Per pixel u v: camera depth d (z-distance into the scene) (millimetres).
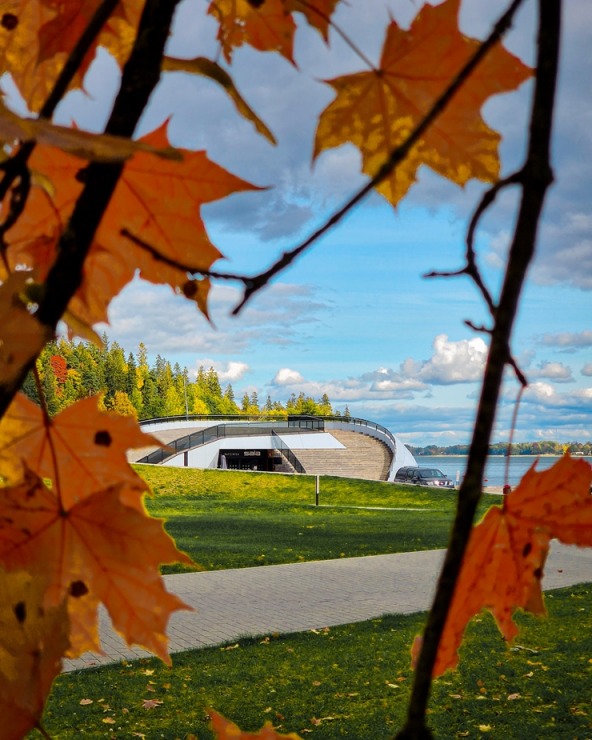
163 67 605
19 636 473
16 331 445
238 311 522
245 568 13781
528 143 402
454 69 666
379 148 699
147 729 6043
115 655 7941
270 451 49500
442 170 691
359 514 25500
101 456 625
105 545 544
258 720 6309
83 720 6215
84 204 533
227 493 32656
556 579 12953
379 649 8477
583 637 8883
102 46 751
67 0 719
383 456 51250
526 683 7246
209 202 674
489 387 363
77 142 366
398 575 13109
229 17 747
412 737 329
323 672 7629
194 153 656
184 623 9609
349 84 673
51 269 518
